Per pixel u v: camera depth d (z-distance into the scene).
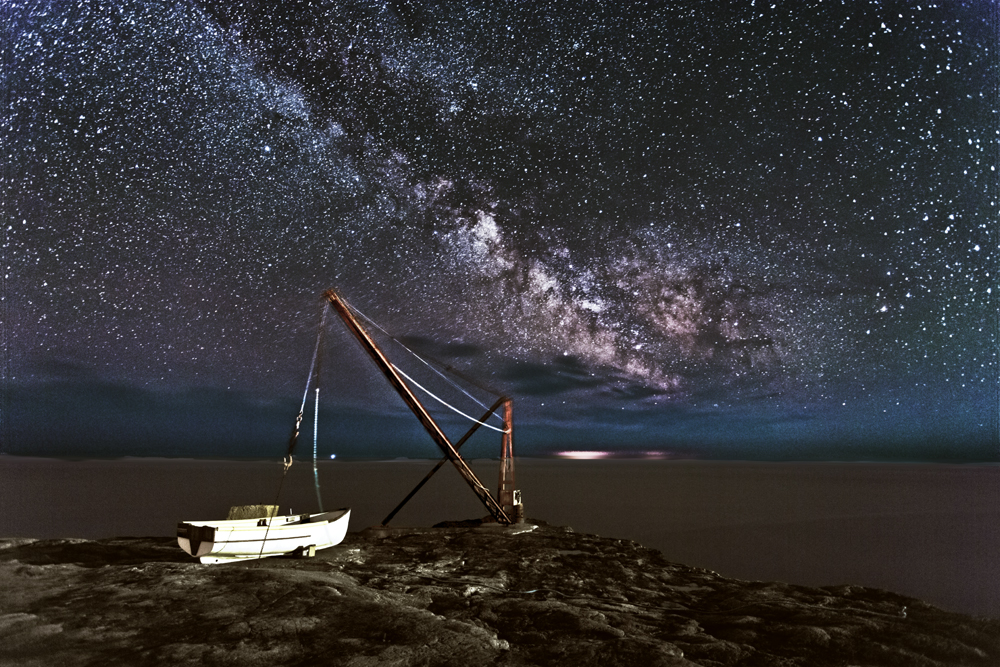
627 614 14.87
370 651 10.67
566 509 77.50
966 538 60.62
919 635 13.36
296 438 24.38
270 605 12.78
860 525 69.44
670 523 66.38
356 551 21.73
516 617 13.55
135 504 71.25
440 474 165.38
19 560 18.58
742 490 125.94
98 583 14.39
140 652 10.46
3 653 10.34
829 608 15.82
